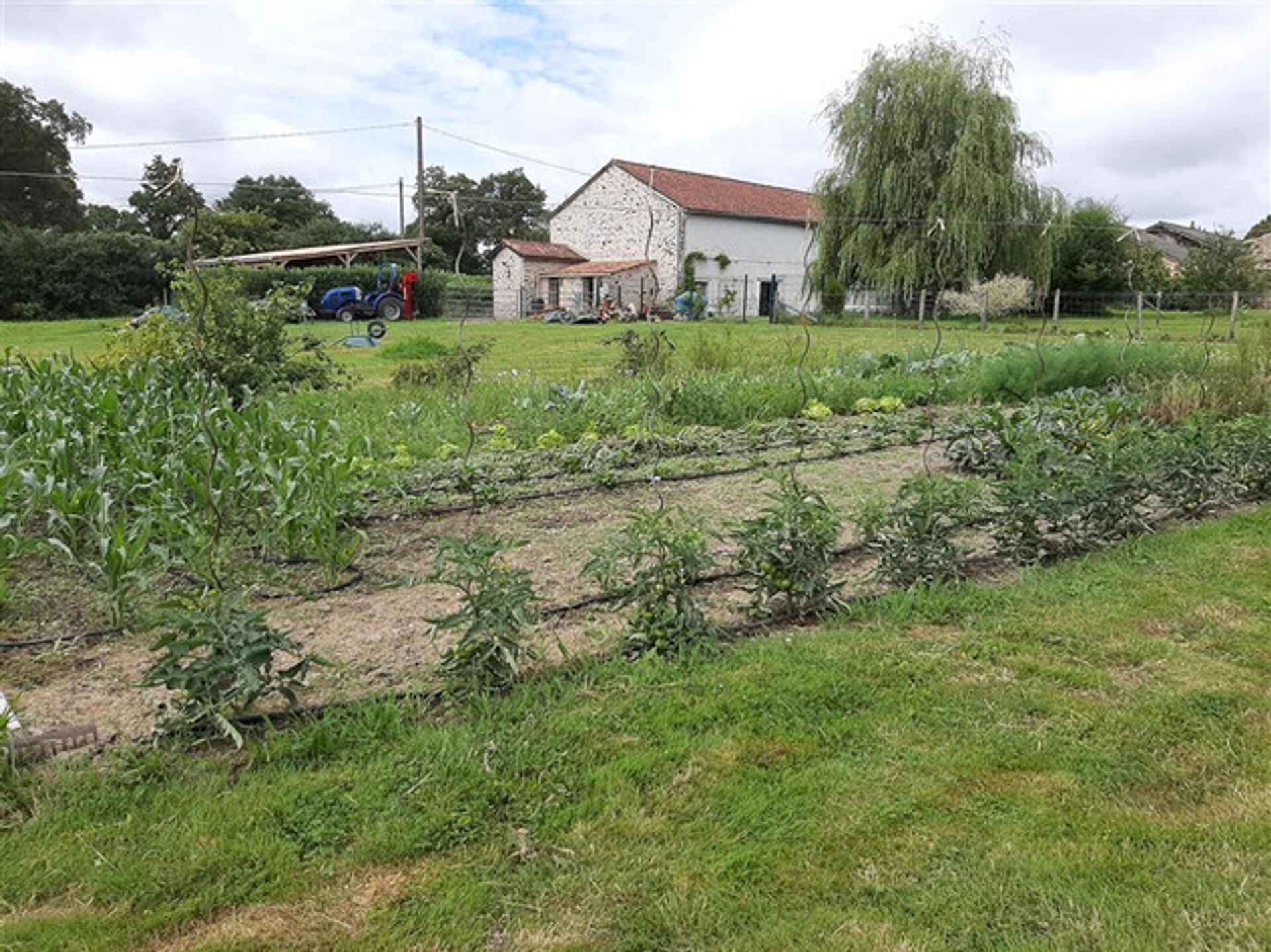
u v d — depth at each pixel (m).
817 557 4.04
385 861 2.46
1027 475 4.87
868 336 23.42
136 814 2.61
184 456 5.32
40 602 4.46
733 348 14.76
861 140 30.36
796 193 47.53
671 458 7.80
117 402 6.24
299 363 10.70
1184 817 2.65
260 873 2.39
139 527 4.63
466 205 66.44
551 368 15.52
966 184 28.58
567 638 3.93
